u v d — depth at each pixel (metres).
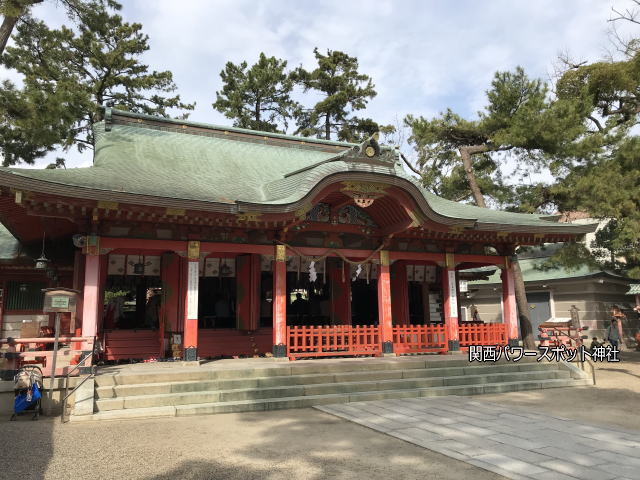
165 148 17.84
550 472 6.19
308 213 15.46
